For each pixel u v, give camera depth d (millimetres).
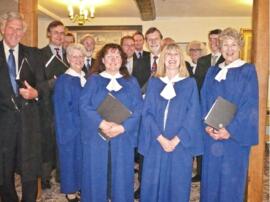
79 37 7906
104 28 7852
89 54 3639
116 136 2355
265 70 2582
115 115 2322
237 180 2355
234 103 2303
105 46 2494
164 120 2334
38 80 2447
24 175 2357
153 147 2334
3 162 2303
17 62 2330
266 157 4578
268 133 4715
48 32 3287
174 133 2307
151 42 3162
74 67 2859
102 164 2383
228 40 2354
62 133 2768
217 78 2381
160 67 2430
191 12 7059
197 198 3184
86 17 6008
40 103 2496
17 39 2266
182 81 2355
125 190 2402
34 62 2424
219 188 2387
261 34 2564
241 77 2309
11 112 2275
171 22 7734
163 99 2344
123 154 2381
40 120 2500
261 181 2697
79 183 2887
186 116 2297
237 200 2363
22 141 2328
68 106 2766
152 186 2350
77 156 2852
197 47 3984
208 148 2393
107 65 2438
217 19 7594
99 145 2373
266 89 2592
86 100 2395
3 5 5984
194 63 4020
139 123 2402
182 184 2318
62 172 2850
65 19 7879
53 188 3414
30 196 2533
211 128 2316
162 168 2336
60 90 2775
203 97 2441
